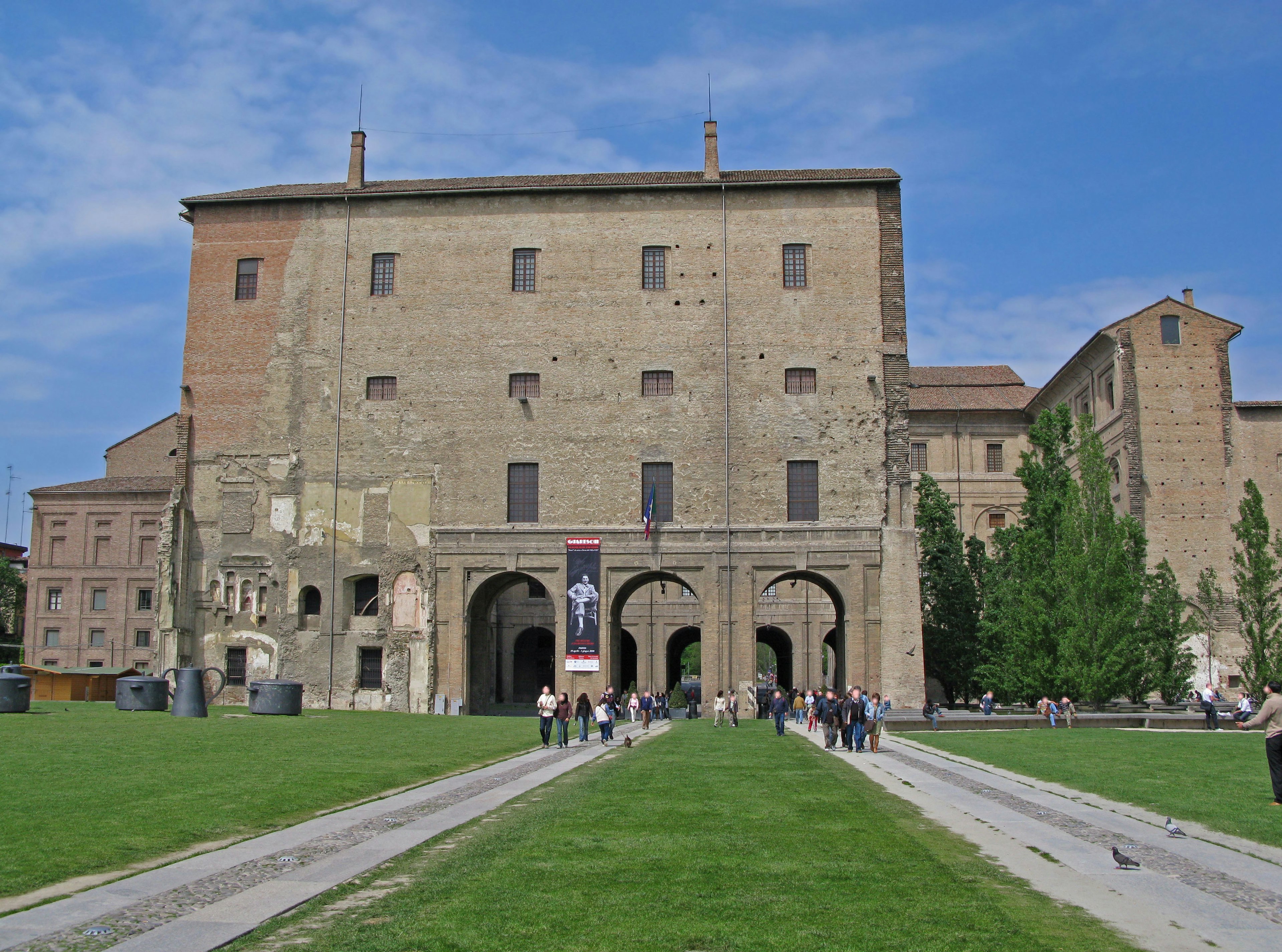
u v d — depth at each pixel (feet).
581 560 195.42
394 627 198.18
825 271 202.49
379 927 39.60
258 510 204.54
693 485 196.65
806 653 295.89
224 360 209.26
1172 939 38.83
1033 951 37.06
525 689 311.47
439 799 76.07
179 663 200.64
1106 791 79.15
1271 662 200.64
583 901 43.57
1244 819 64.69
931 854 54.13
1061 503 203.21
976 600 232.12
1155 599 205.87
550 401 201.26
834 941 38.11
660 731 159.02
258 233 212.43
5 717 140.67
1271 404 235.40
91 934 38.34
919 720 157.38
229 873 49.01
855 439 196.85
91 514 325.01
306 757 100.68
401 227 209.56
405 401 204.03
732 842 56.80
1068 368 272.10
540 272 205.67
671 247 204.74
